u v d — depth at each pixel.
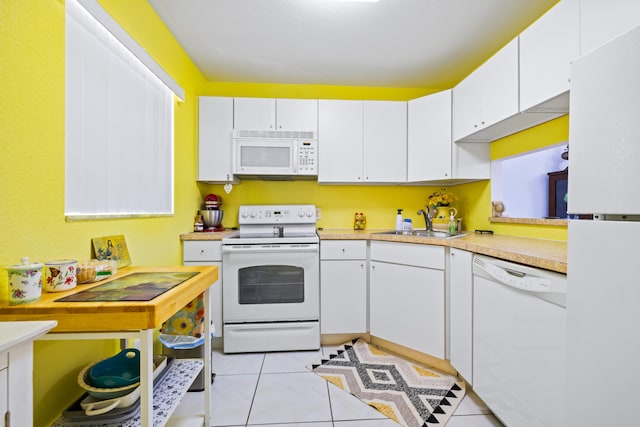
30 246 0.88
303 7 1.65
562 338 0.94
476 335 1.43
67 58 1.03
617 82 0.69
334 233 2.24
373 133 2.41
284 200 2.68
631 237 0.66
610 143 0.71
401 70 2.38
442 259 1.73
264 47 2.05
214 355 2.03
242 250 2.02
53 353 0.95
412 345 1.88
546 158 2.47
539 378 1.03
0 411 0.52
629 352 0.67
